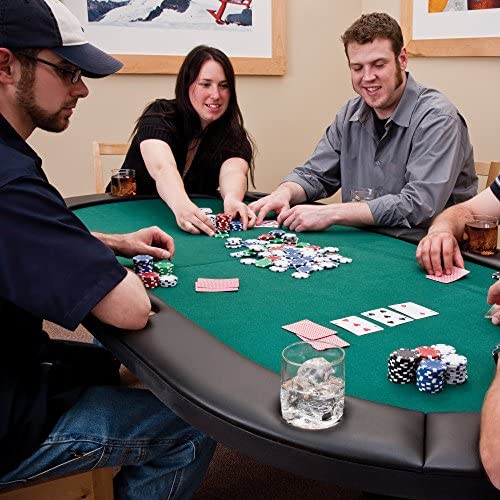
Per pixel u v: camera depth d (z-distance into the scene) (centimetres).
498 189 197
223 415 98
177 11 363
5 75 121
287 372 94
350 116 274
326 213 219
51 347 163
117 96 363
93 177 369
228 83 276
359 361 117
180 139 280
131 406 136
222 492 192
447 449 86
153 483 143
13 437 121
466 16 337
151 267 171
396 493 87
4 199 112
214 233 216
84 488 134
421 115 247
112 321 122
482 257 175
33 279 114
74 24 127
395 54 242
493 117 338
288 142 420
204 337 122
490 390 93
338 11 415
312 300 150
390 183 265
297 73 412
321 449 89
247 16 383
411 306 144
